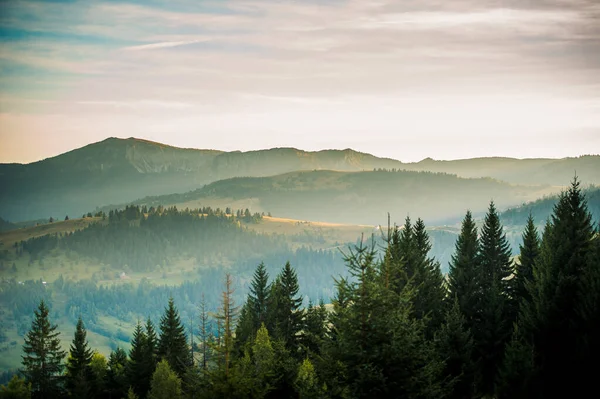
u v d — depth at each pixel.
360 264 35.53
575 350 52.28
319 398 34.41
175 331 109.31
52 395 114.81
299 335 91.19
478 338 69.19
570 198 73.44
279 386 48.00
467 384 57.22
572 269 63.81
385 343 34.47
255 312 106.00
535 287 67.06
